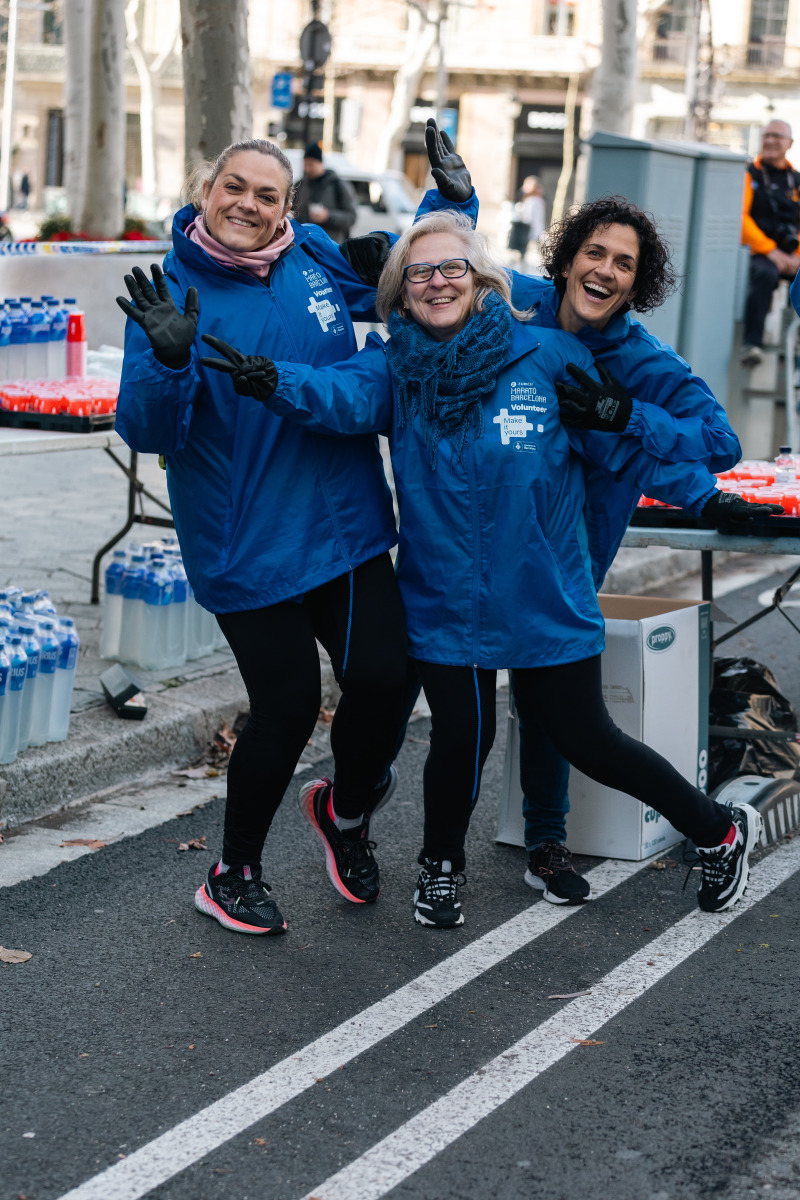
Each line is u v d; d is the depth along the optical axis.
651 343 3.67
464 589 3.50
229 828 3.75
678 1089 3.04
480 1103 2.97
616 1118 2.92
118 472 9.88
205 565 3.52
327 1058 3.14
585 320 3.60
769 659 6.57
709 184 8.36
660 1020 3.33
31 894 3.96
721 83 42.31
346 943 3.72
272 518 3.45
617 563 7.98
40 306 6.11
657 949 3.71
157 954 3.63
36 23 48.72
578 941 3.75
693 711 4.39
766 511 3.53
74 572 6.99
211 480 3.48
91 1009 3.34
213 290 3.46
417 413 3.46
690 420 3.60
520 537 3.46
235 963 3.59
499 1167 2.75
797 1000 3.44
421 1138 2.84
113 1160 2.75
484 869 4.25
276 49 45.84
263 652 3.51
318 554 3.47
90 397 5.20
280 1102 2.96
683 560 8.43
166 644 5.62
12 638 4.51
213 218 3.45
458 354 3.41
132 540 7.66
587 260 3.52
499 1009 3.38
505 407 3.44
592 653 3.54
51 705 4.70
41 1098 2.96
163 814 4.61
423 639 3.57
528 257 35.84
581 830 4.32
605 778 3.67
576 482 3.59
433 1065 3.12
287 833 4.51
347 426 3.40
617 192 7.75
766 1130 2.89
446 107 46.19
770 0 43.03
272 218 3.44
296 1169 2.73
